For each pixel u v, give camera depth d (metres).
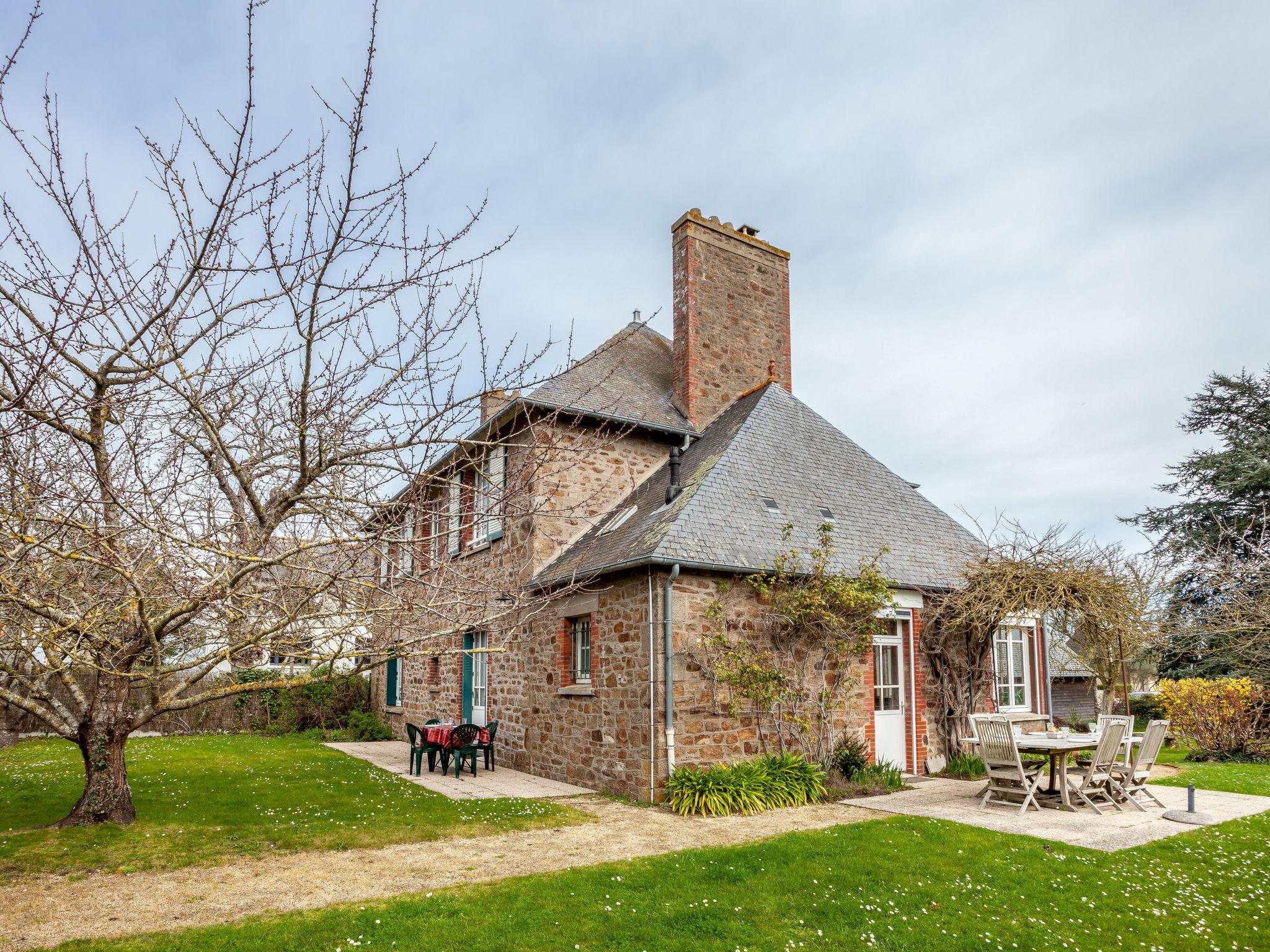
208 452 5.80
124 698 7.59
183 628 6.81
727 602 10.09
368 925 5.02
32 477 5.14
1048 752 9.38
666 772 9.29
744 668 9.80
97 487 5.50
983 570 11.64
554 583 10.86
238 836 7.30
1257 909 5.62
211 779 10.57
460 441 5.62
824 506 12.10
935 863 6.55
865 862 6.55
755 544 10.51
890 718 11.56
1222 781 11.29
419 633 6.77
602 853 6.94
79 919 5.10
